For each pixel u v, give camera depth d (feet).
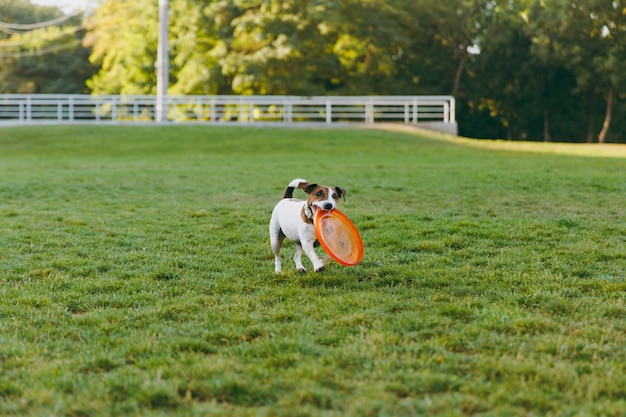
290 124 110.01
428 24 160.15
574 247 28.50
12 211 39.73
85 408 13.64
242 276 25.03
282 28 132.36
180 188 50.29
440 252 28.43
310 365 15.61
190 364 16.03
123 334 18.56
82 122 113.09
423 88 158.61
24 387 14.87
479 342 17.21
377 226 33.76
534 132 179.11
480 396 14.05
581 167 62.18
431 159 75.20
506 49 156.56
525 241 29.91
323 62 140.05
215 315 19.95
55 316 20.13
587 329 18.08
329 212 23.31
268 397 14.25
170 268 25.98
